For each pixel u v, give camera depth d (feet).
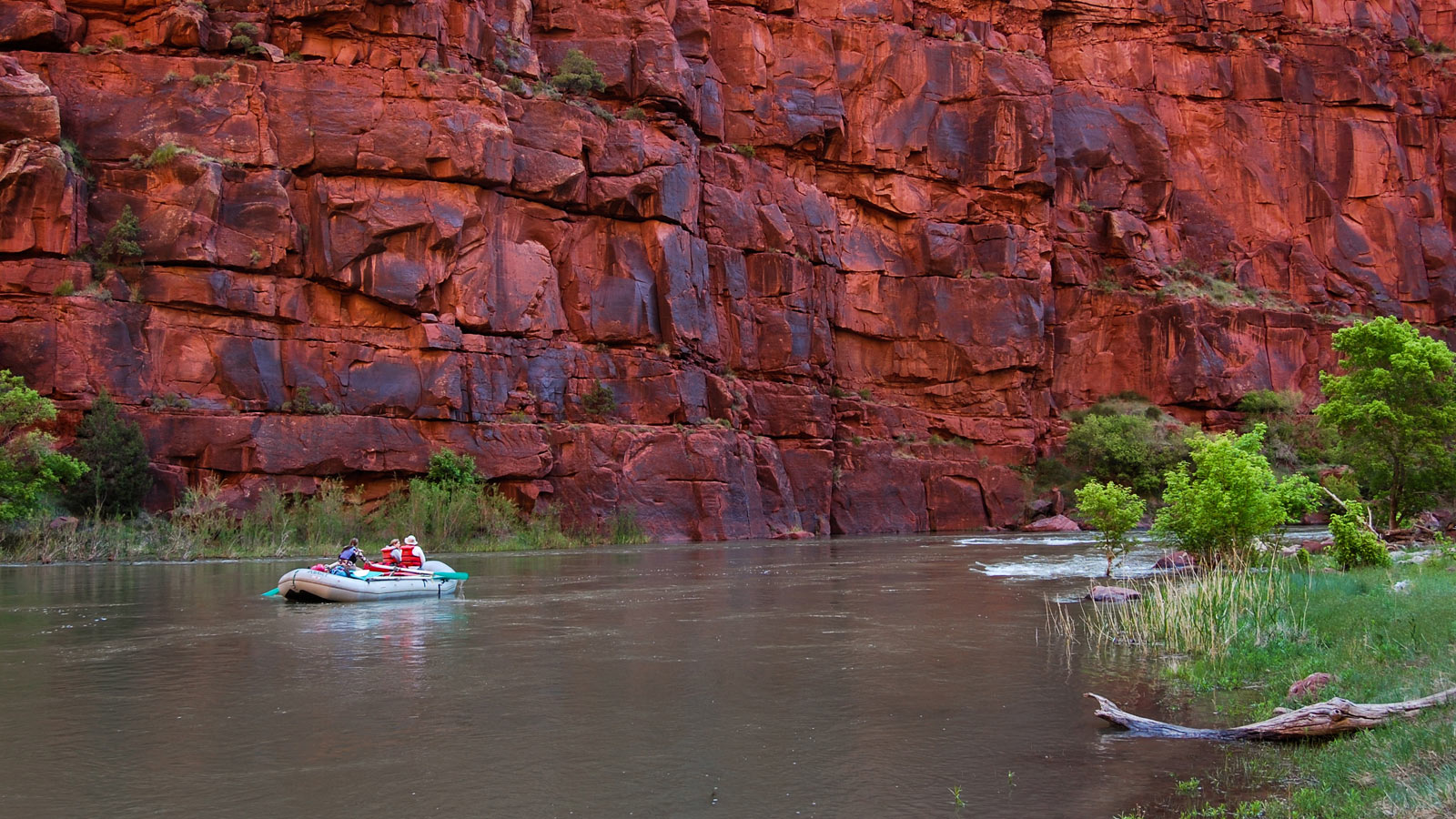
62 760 30.48
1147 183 219.61
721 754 30.86
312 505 120.67
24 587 78.84
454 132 137.39
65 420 114.32
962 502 187.01
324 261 130.82
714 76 178.19
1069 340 209.05
